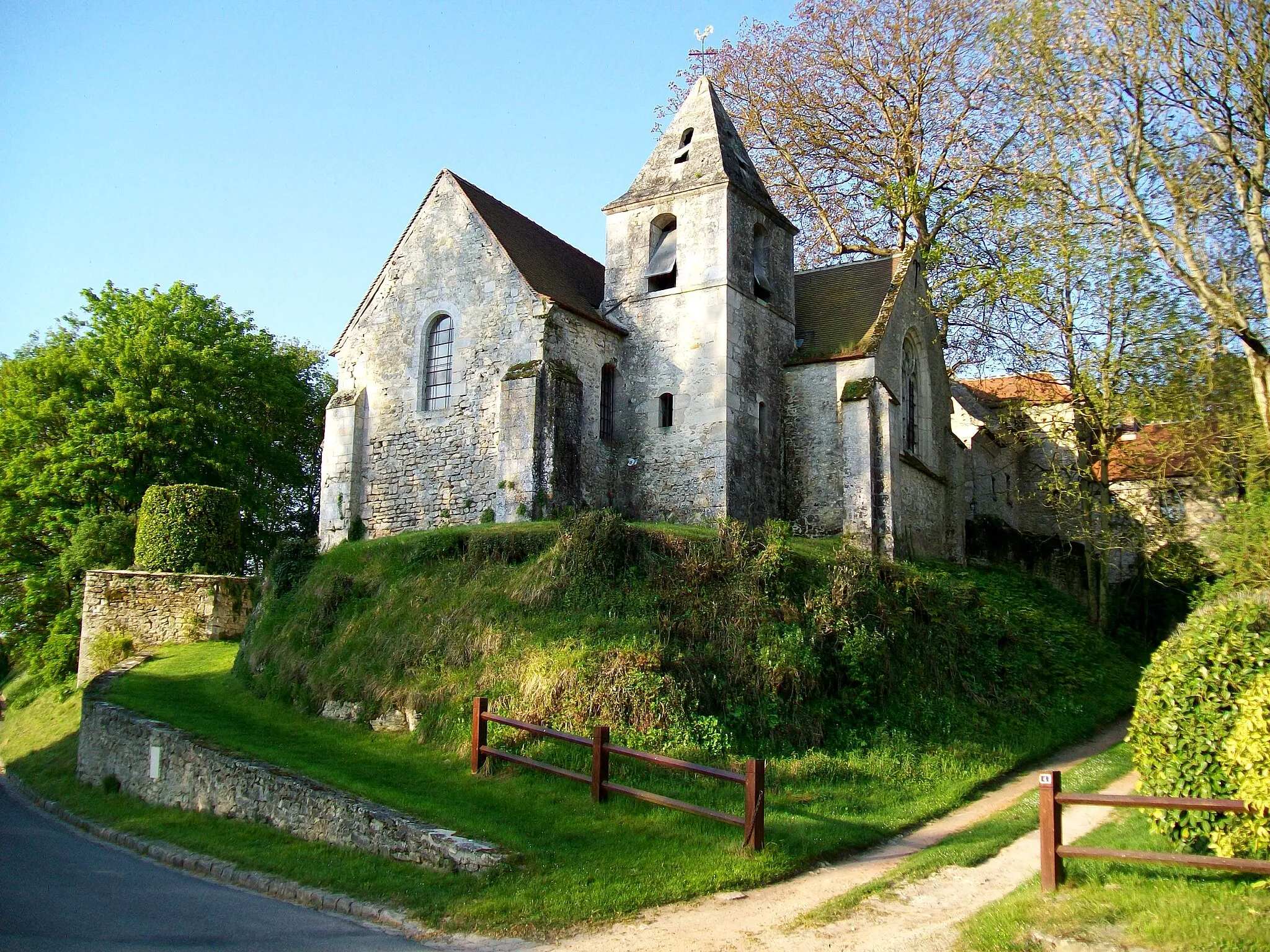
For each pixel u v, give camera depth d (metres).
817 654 16.44
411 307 25.30
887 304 26.47
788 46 34.84
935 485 27.94
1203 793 9.33
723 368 23.78
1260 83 17.44
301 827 13.53
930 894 10.12
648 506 24.14
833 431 25.19
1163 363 21.75
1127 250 21.20
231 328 38.53
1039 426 29.83
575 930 9.58
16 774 22.39
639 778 13.91
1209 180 18.72
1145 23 18.39
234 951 9.23
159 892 11.68
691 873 10.77
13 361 35.38
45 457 33.19
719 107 26.50
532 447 22.27
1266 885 8.41
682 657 15.64
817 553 19.73
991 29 21.34
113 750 18.70
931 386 28.47
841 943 8.95
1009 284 24.08
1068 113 19.83
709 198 24.70
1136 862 9.52
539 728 13.71
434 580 19.25
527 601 17.52
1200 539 23.23
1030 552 30.66
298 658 19.59
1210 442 21.50
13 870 12.95
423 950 9.36
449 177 25.16
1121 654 25.33
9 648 37.56
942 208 33.28
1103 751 17.53
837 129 34.75
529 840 11.82
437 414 24.34
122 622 27.50
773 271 26.39
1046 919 8.44
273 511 39.19
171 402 33.88
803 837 11.90
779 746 15.05
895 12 32.66
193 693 21.00
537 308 23.14
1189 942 7.59
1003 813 13.29
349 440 25.22
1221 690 9.48
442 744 15.76
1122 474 28.17
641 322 25.17
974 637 19.97
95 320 36.47
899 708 16.81
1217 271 19.28
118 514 32.34
